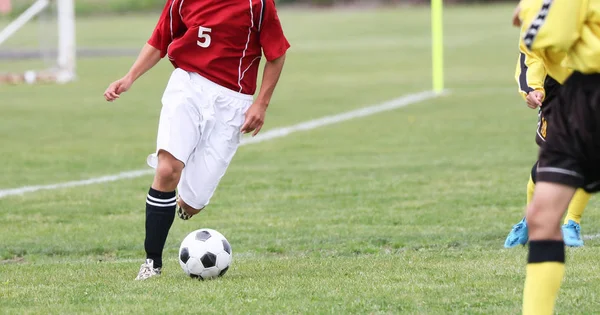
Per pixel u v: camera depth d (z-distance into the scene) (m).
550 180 11.17
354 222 22.59
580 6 10.88
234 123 16.92
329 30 130.62
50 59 90.19
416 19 144.38
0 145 39.84
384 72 75.44
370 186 27.88
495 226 21.36
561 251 11.26
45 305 14.41
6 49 106.25
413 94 58.16
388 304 13.98
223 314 13.58
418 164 32.16
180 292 15.16
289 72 77.75
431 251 18.81
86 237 21.61
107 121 48.53
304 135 41.69
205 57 16.61
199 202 17.03
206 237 16.66
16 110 54.09
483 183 27.66
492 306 13.71
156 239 16.67
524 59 17.25
